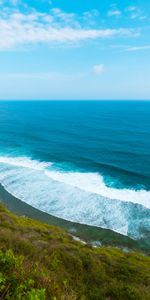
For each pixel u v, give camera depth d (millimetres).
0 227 16531
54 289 5539
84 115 156500
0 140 76750
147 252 24047
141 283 13672
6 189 37875
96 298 10281
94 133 91000
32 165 51281
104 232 27062
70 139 80125
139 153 61844
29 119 134625
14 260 5422
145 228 27812
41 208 32188
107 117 144250
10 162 53000
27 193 36562
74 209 31953
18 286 4531
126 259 19391
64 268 12797
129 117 143250
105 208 32250
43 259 11234
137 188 39531
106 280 13086
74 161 55156
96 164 52906
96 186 40031
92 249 19797
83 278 12562
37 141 76812
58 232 22594
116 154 61312
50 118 139625
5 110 197125
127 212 31281
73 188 38688
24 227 19797
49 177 43812
